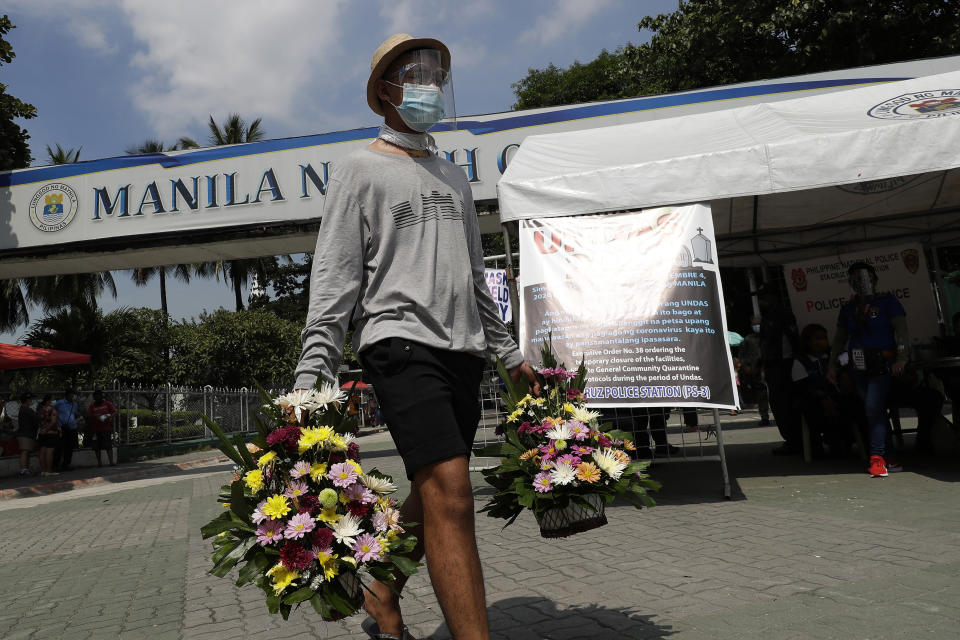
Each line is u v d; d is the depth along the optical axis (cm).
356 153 196
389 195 189
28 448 1326
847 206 742
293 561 150
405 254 187
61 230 1112
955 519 368
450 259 192
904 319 521
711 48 1579
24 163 1524
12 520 757
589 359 501
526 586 304
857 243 809
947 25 1415
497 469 207
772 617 237
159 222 1093
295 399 164
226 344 2588
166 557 463
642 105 996
